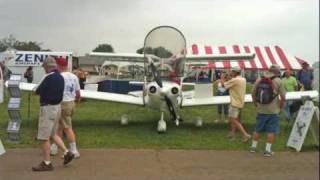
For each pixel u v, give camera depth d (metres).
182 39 12.72
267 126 8.92
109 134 11.09
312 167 7.89
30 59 32.88
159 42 12.70
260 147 9.74
